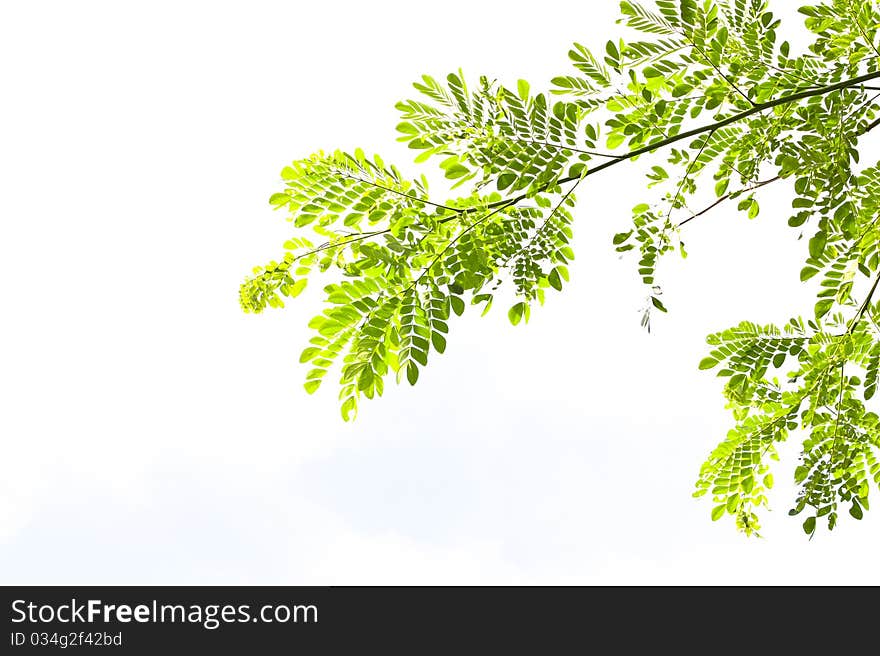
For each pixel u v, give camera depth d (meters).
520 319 3.81
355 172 3.51
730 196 4.05
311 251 3.60
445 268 3.49
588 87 3.72
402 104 3.46
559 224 3.75
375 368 3.16
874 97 3.75
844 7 3.63
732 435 4.85
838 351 4.48
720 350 4.73
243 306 3.60
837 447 4.56
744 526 4.89
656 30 3.61
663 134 3.79
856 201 3.66
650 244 4.15
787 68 3.80
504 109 3.51
